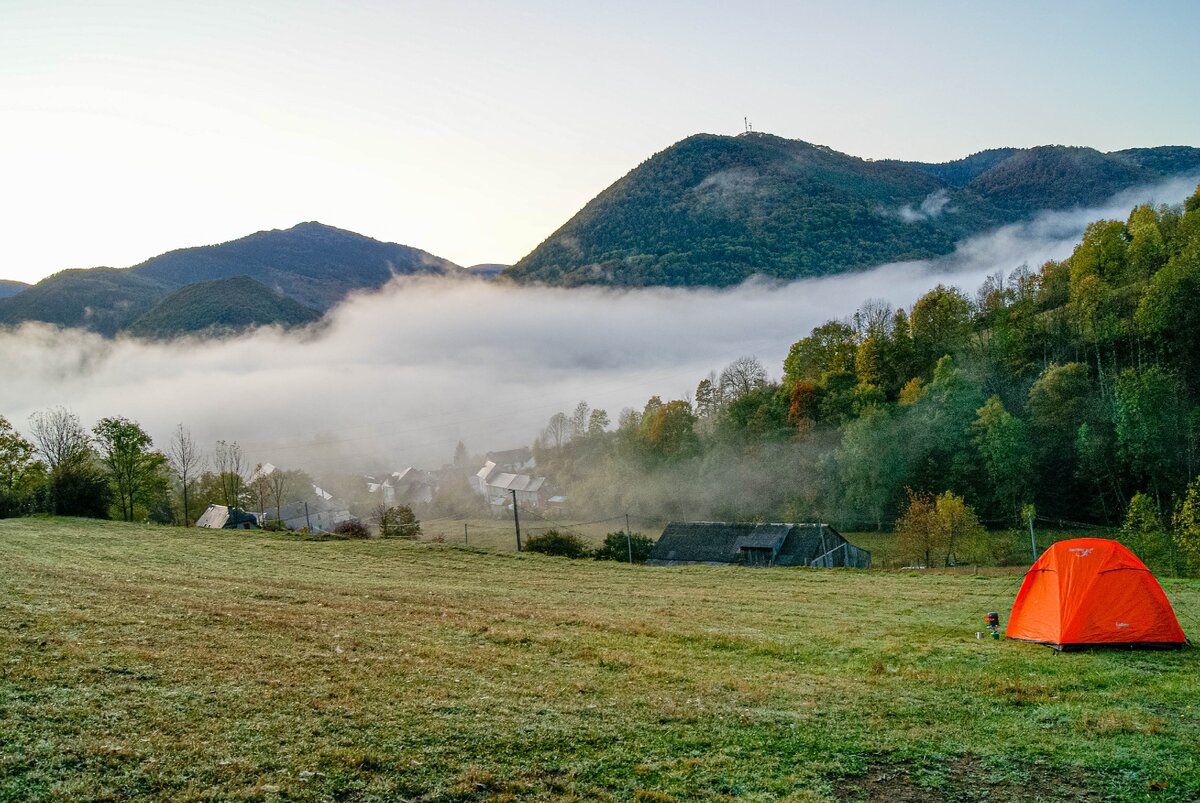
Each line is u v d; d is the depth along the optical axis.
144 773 11.53
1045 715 16.97
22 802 10.35
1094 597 24.33
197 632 20.41
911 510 69.50
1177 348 83.25
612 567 51.41
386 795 11.60
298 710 14.67
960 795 12.86
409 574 42.59
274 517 115.88
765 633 27.11
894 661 22.69
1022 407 91.31
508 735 14.27
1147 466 73.06
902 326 116.88
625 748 14.14
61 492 69.62
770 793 12.56
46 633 18.59
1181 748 14.71
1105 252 103.88
